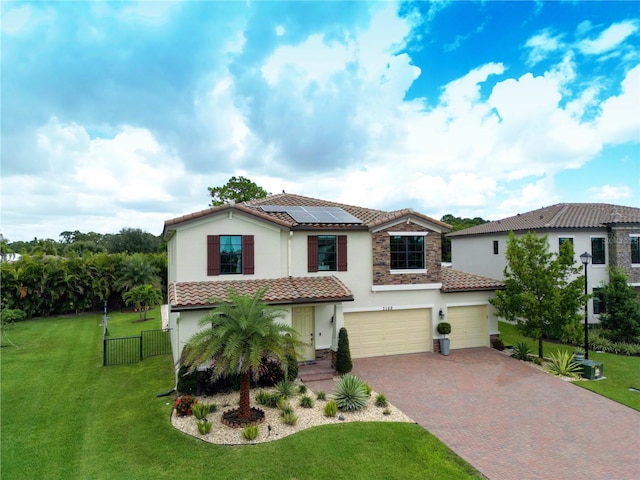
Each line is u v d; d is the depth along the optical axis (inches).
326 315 726.5
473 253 1266.0
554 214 1103.6
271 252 713.6
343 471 362.6
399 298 790.5
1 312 926.4
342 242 764.0
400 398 557.9
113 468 366.0
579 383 626.8
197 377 553.0
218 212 671.8
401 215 784.9
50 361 722.2
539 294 743.1
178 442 415.5
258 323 445.7
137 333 964.6
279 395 532.1
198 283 653.9
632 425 481.7
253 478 349.7
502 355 782.5
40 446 407.5
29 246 2812.5
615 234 1010.7
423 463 381.7
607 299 917.8
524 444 429.4
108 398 543.5
